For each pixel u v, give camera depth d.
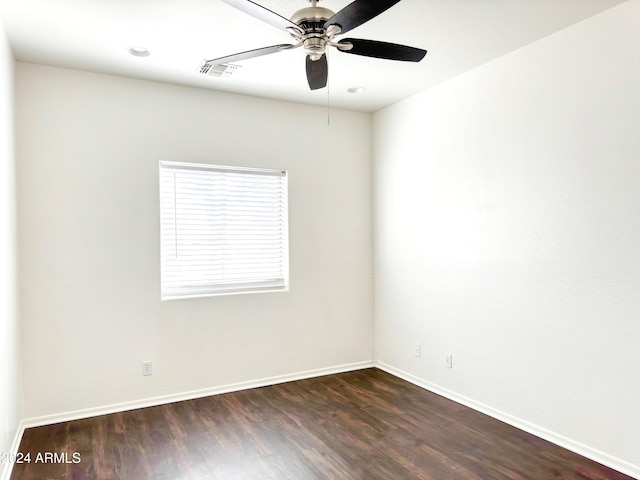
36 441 2.87
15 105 3.03
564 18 2.55
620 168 2.43
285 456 2.66
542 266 2.86
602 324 2.53
